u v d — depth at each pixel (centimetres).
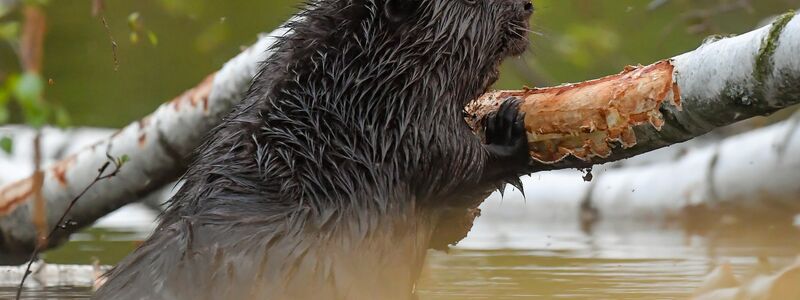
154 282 1132
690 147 2747
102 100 3547
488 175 1429
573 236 2292
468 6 1381
